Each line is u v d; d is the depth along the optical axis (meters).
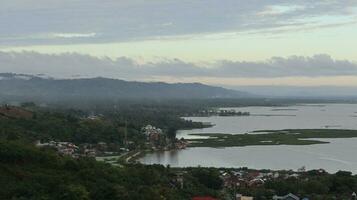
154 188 117.75
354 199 140.75
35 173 104.44
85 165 119.62
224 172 180.75
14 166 106.88
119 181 114.06
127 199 99.00
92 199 95.00
